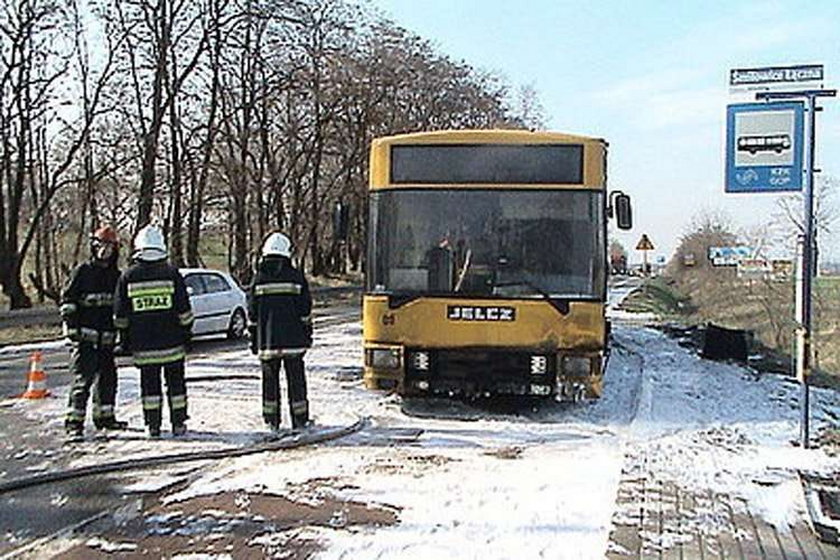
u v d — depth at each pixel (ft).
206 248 152.97
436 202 37.73
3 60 109.91
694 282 181.98
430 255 37.58
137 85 114.73
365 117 153.48
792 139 31.35
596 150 37.29
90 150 118.62
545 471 28.58
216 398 42.45
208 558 20.62
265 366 34.78
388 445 32.55
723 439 33.78
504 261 37.22
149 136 115.03
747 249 117.70
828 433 35.01
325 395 43.60
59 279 127.44
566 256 37.06
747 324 96.84
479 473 28.30
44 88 111.55
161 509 24.59
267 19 123.54
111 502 25.40
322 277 176.65
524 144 37.42
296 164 153.89
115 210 121.80
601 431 35.29
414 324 37.37
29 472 28.37
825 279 90.53
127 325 33.63
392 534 22.17
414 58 161.89
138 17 113.29
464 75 177.47
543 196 37.29
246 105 130.93
